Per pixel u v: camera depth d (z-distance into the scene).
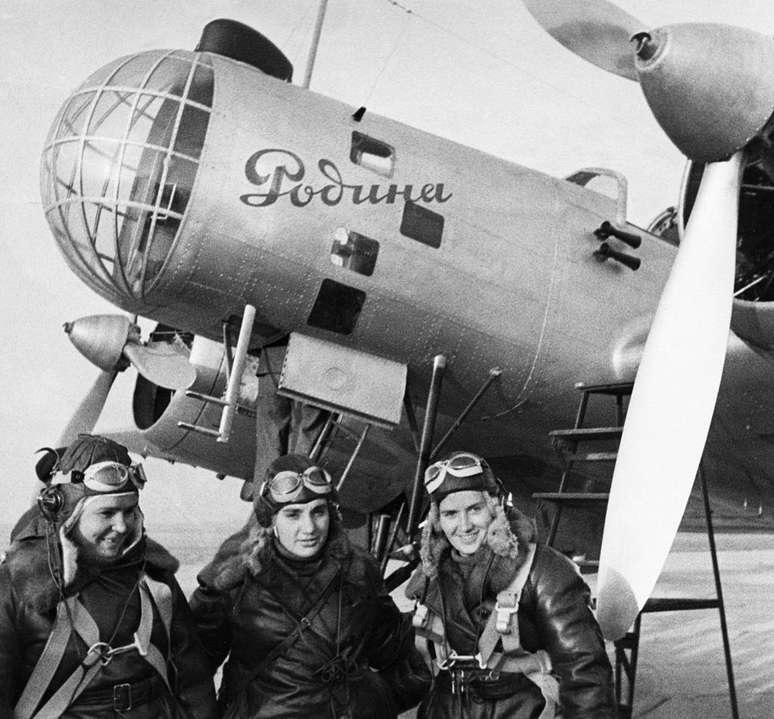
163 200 4.23
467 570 2.81
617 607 3.39
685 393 3.59
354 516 6.51
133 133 4.32
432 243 4.61
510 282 4.79
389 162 4.65
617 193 5.30
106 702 2.56
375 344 4.61
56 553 2.54
